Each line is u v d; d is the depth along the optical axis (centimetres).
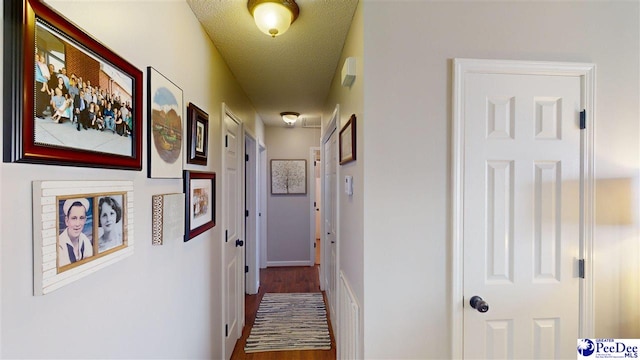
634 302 141
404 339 134
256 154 371
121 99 89
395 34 133
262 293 367
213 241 188
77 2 74
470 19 135
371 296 133
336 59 207
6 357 57
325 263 358
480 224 136
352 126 151
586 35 140
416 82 133
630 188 141
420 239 134
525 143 137
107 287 85
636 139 142
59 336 68
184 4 140
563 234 138
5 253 57
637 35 142
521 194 137
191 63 148
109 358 86
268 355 240
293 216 476
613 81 141
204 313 171
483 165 136
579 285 139
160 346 117
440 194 134
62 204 67
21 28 58
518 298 137
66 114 68
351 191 165
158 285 115
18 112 57
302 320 296
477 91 135
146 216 106
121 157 89
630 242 141
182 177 137
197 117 152
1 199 56
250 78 247
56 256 65
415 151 133
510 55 136
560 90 138
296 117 383
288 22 143
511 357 137
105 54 82
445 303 135
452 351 134
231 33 171
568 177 138
